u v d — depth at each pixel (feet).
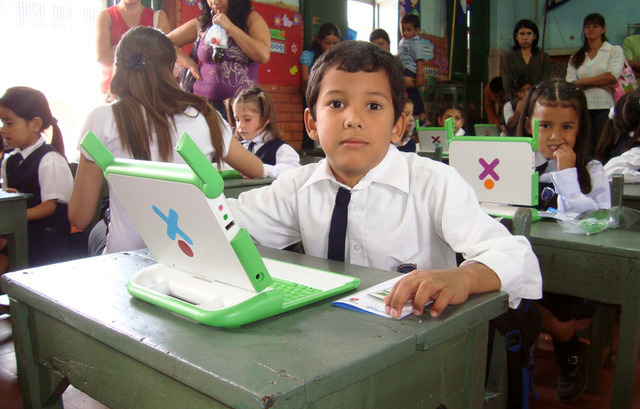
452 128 5.60
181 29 11.62
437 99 24.50
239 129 10.43
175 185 2.25
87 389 2.85
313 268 3.27
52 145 8.92
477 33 26.55
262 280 2.41
